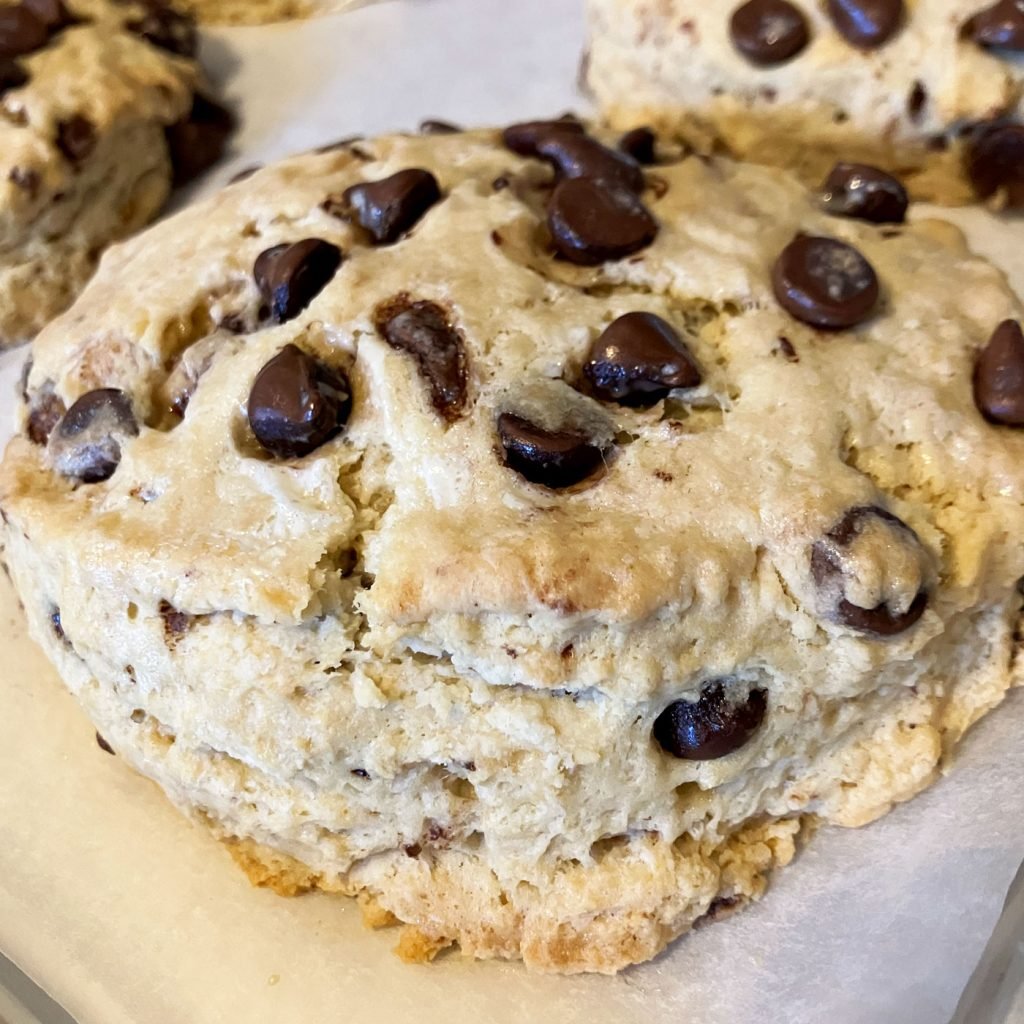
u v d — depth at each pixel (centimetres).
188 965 10
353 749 9
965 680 11
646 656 9
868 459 10
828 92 15
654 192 12
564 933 10
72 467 10
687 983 10
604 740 9
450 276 10
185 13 19
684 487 9
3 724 12
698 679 9
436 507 9
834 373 10
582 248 11
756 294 11
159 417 11
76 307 12
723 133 16
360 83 19
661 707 9
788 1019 9
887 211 12
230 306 11
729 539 9
